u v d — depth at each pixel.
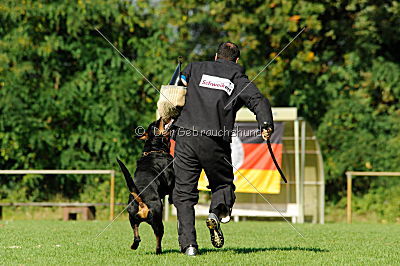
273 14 16.80
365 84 17.00
